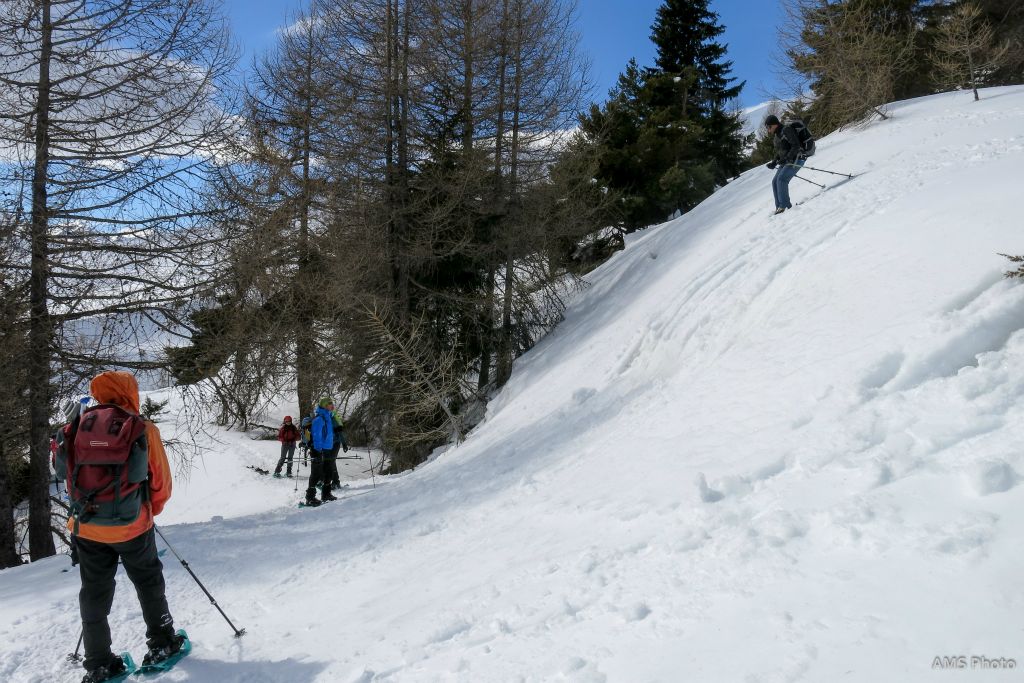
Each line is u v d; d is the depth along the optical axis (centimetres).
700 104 2977
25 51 983
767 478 375
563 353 1405
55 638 470
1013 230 520
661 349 908
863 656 202
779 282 750
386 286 1577
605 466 579
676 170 2298
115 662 379
